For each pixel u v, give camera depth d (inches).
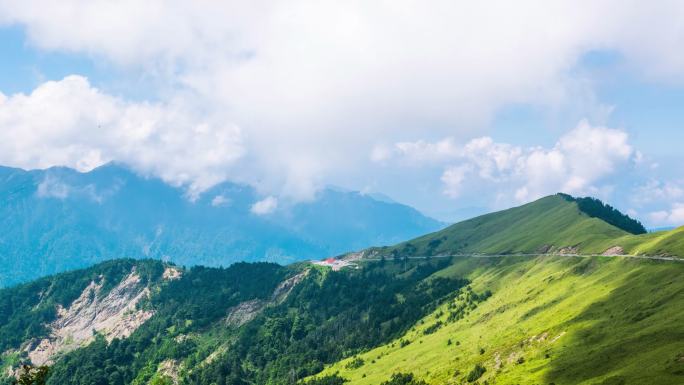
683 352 6840.6
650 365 6929.1
